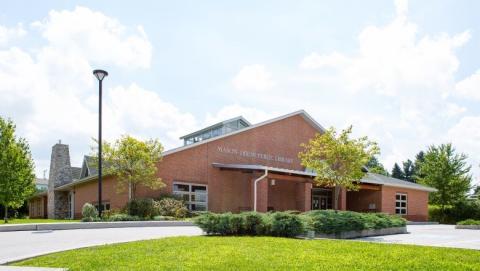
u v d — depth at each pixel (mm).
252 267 7539
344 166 20391
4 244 11047
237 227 13484
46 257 8547
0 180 25766
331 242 11680
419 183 40250
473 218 35062
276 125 30359
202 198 24953
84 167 31938
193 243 10633
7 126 26391
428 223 32531
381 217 18734
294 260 8336
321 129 33281
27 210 50500
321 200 33031
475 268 7914
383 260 8625
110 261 8016
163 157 23328
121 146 21141
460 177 36719
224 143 26672
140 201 20484
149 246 10031
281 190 30156
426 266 8031
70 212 34406
